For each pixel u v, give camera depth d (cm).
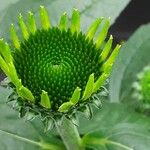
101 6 20
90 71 15
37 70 15
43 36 16
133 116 20
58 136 21
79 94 14
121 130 20
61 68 15
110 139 20
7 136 20
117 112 20
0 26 20
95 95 15
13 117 20
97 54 15
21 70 15
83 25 20
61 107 14
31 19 16
